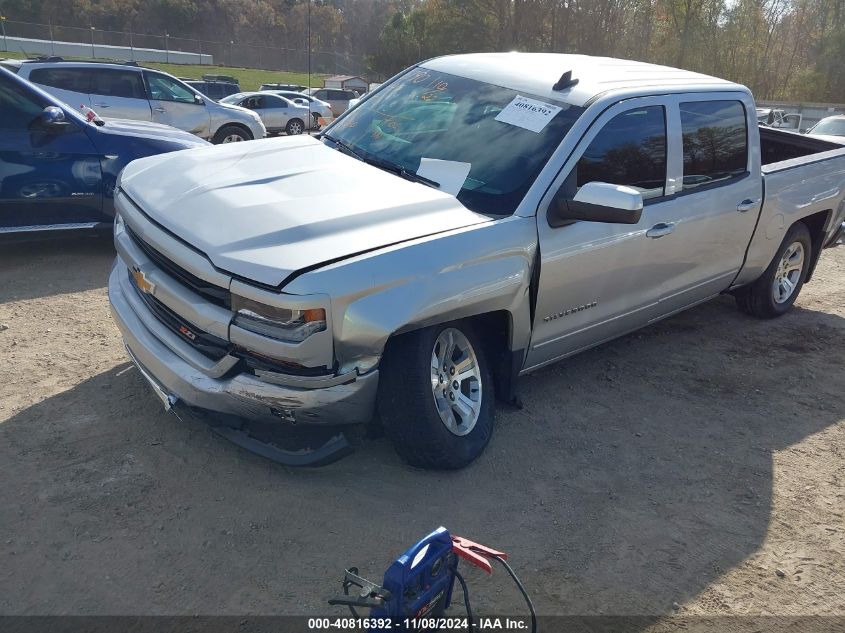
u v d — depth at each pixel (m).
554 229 3.83
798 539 3.45
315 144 4.37
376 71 69.19
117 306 3.76
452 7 57.28
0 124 5.96
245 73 61.81
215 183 3.63
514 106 4.22
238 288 3.01
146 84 14.04
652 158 4.46
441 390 3.53
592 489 3.67
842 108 33.38
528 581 3.00
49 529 2.98
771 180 5.54
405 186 3.74
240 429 3.37
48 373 4.25
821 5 50.12
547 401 4.53
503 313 3.78
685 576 3.13
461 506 3.41
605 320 4.46
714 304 6.81
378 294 3.08
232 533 3.08
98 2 83.56
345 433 3.58
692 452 4.13
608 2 51.25
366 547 3.08
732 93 5.18
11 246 6.75
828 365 5.57
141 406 3.95
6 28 60.31
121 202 3.86
